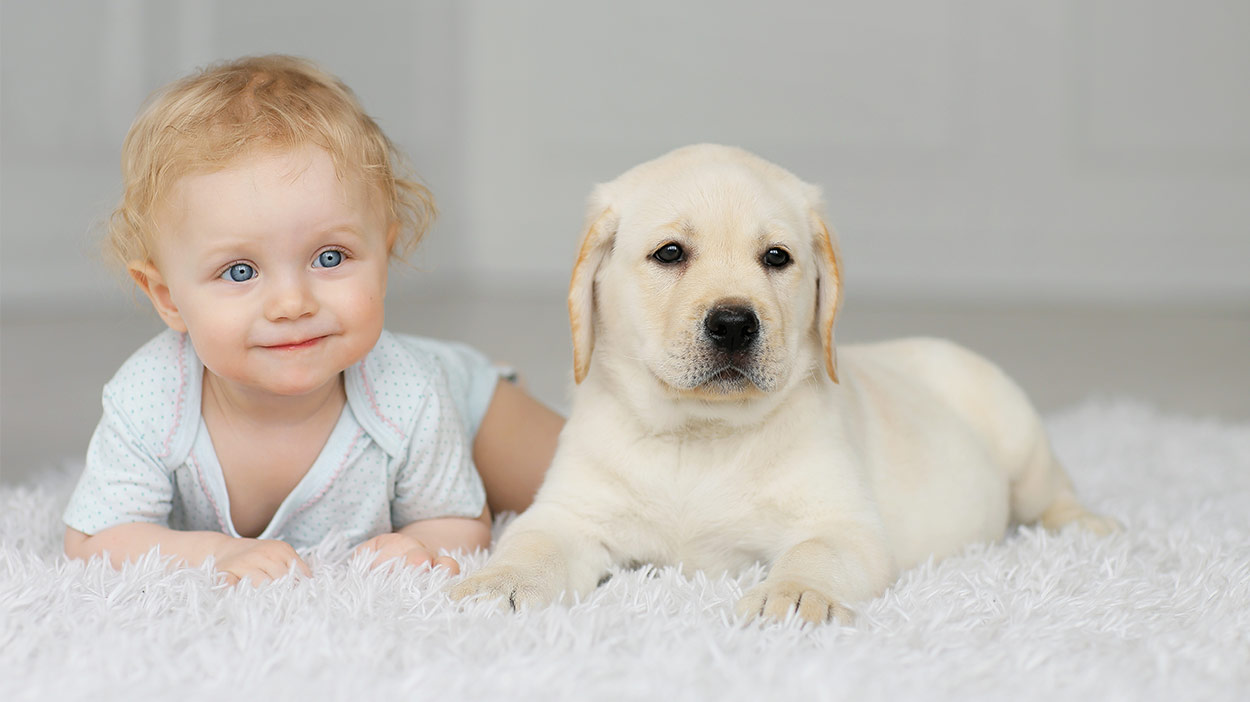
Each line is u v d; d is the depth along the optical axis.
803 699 1.40
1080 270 8.63
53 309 6.75
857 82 8.70
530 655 1.52
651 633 1.59
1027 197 8.63
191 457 2.16
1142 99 8.48
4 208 6.76
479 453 2.69
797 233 2.16
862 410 2.32
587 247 2.19
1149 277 8.58
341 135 2.07
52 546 2.28
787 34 8.74
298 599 1.73
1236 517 2.57
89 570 1.87
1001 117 8.59
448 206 9.05
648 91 8.98
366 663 1.50
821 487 2.07
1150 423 3.84
